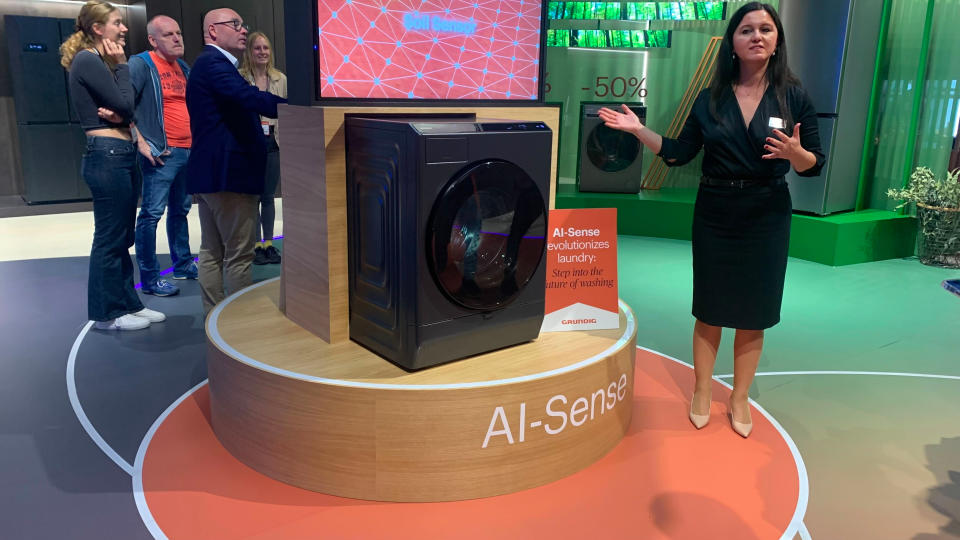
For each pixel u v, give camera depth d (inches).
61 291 165.6
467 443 77.2
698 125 95.3
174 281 176.2
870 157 224.8
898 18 211.5
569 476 84.9
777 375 120.7
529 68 99.8
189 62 284.8
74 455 88.9
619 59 274.8
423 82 91.4
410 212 74.5
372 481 77.9
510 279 85.4
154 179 159.2
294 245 94.3
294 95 88.8
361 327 87.6
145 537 71.6
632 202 243.9
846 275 193.5
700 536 73.2
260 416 81.7
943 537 74.5
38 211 264.8
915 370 124.3
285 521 74.3
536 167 84.2
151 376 115.3
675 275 191.2
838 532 74.9
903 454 93.0
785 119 87.3
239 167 114.8
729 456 91.1
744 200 90.0
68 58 123.2
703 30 266.2
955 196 199.8
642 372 120.7
